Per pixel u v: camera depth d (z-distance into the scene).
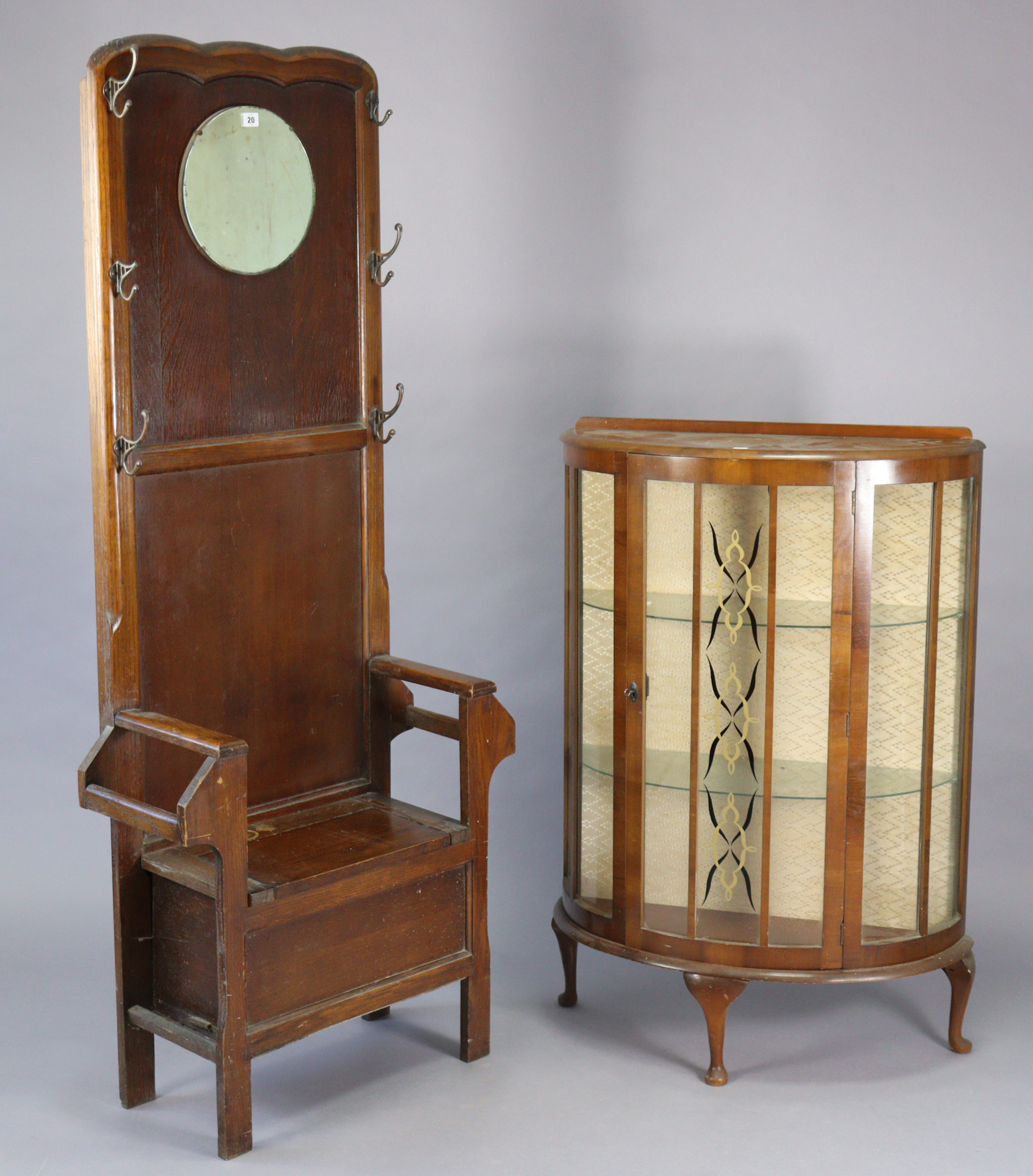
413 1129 2.59
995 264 3.35
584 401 3.56
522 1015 3.08
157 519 2.55
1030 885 3.53
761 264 3.44
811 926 2.74
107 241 2.39
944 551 2.69
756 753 2.70
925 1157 2.48
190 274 2.55
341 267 2.81
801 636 2.64
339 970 2.60
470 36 3.43
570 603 2.92
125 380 2.44
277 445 2.71
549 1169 2.45
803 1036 2.96
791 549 2.63
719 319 3.48
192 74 2.49
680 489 2.65
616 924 2.86
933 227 3.36
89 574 3.58
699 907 2.78
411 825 2.80
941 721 2.75
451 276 3.53
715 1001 2.72
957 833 2.83
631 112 3.43
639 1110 2.65
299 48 2.66
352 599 2.93
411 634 3.70
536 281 3.53
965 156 3.32
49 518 3.55
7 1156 2.51
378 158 2.83
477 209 3.50
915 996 3.14
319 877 2.52
